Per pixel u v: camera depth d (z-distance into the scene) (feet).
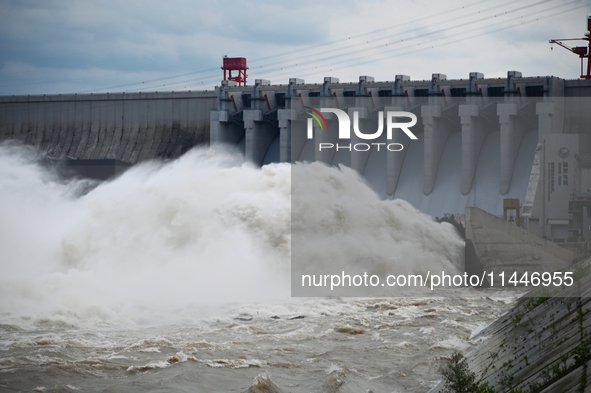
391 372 136.46
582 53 495.82
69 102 624.18
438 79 489.26
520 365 116.67
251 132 535.19
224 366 139.54
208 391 125.08
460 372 113.50
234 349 152.76
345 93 522.88
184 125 584.81
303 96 526.98
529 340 131.85
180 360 142.61
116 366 137.80
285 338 164.66
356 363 143.13
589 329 106.52
